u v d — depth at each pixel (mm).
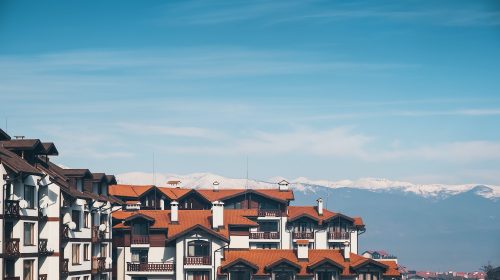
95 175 107125
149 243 121188
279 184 151250
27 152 88375
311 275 114125
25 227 83062
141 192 145250
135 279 120312
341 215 145000
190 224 122500
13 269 80312
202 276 117312
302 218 143875
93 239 102812
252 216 137625
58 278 88750
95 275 104438
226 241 117125
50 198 89125
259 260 116000
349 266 115312
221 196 149000
